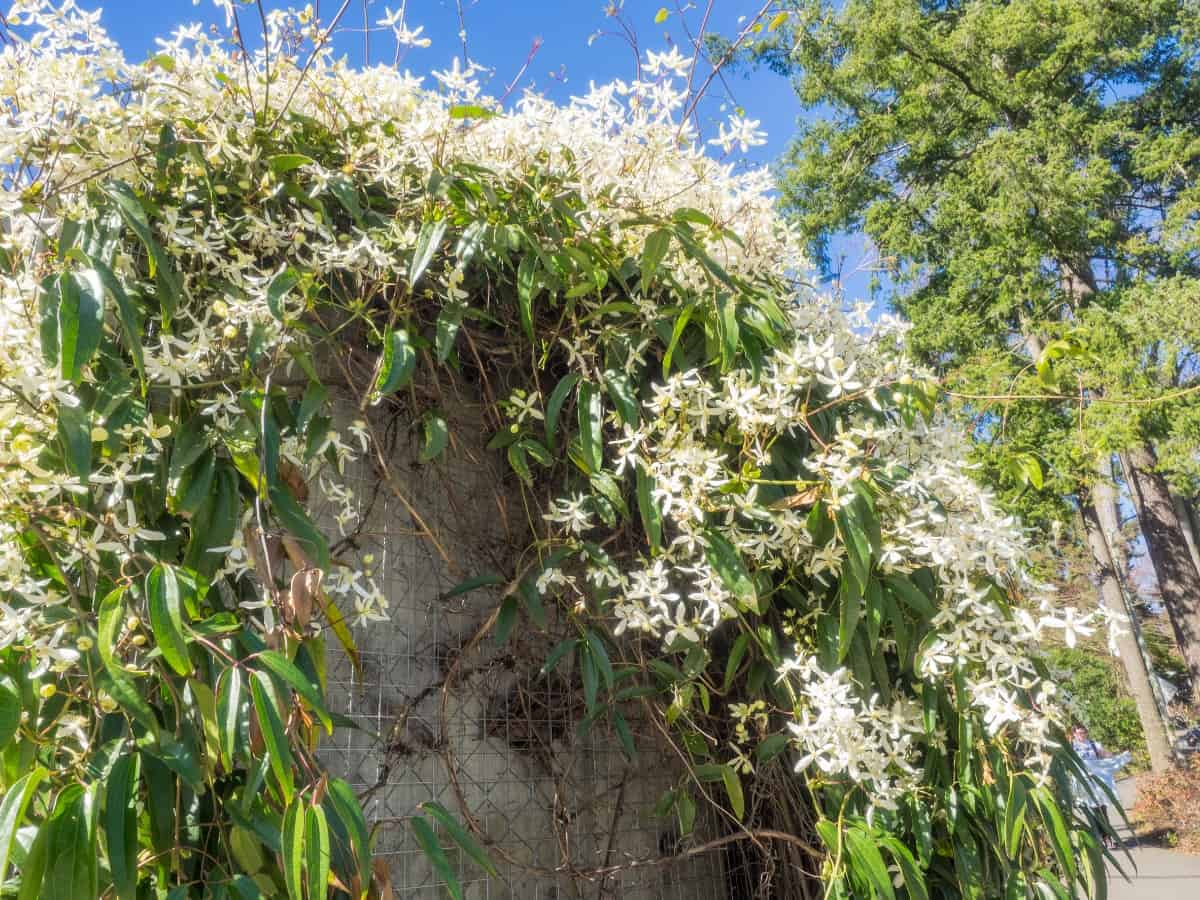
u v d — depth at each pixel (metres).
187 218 1.37
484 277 1.66
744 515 1.47
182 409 1.27
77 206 1.24
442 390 1.67
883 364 1.85
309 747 1.11
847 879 1.47
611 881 1.69
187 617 1.13
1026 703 1.62
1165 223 8.81
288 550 1.25
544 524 1.73
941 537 1.53
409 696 1.58
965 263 9.45
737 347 1.51
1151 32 9.63
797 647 1.58
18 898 0.89
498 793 1.64
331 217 1.57
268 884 1.08
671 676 1.60
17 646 1.03
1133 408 7.75
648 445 1.56
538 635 1.74
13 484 1.05
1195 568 9.56
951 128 10.16
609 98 1.72
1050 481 8.02
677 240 1.67
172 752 1.01
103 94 1.34
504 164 1.61
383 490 1.62
